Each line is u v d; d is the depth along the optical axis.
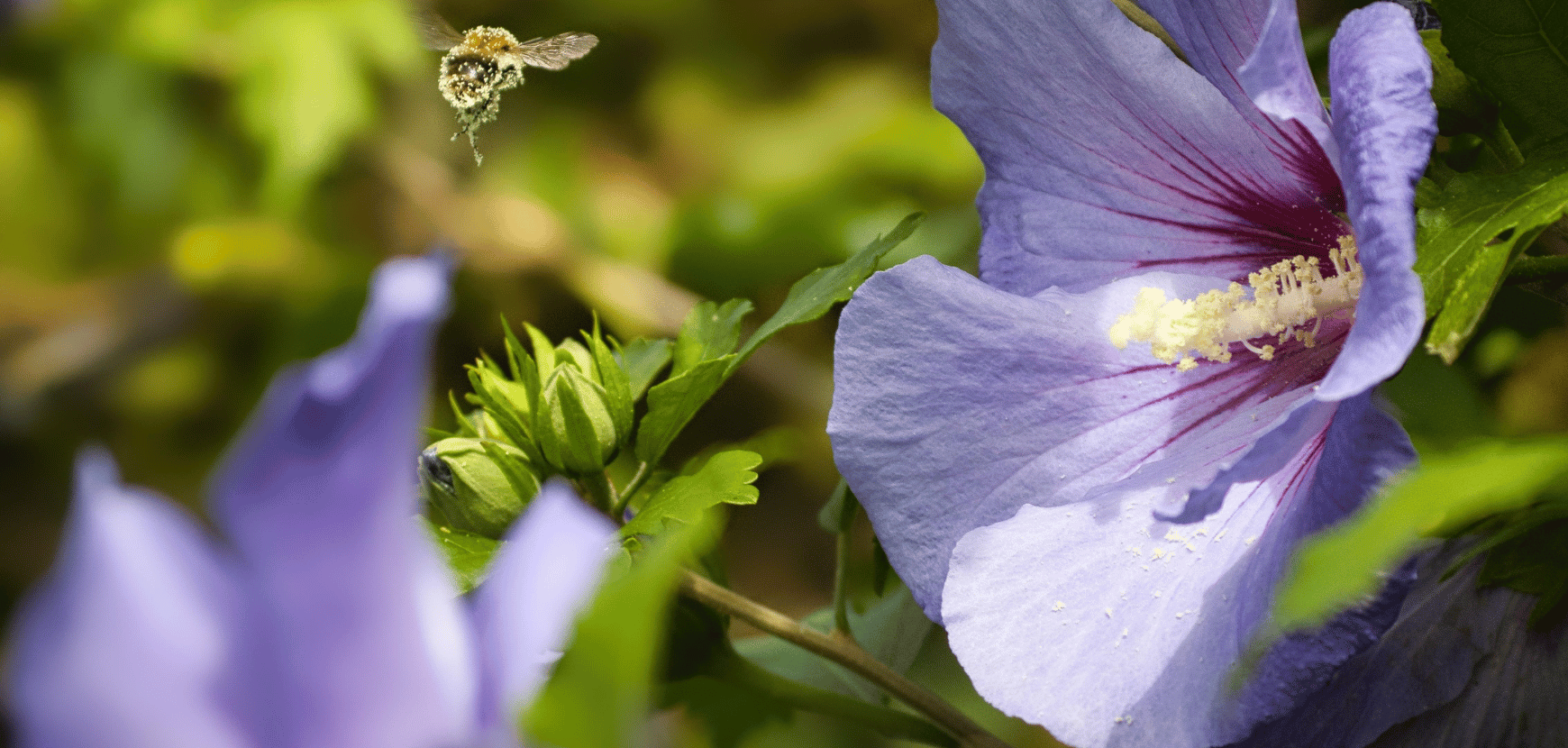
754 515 0.79
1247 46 0.39
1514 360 0.45
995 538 0.39
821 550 0.78
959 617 0.39
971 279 0.40
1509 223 0.37
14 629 0.26
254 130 0.78
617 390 0.41
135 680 0.26
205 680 0.26
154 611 0.26
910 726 0.42
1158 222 0.41
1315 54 0.44
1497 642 0.39
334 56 0.78
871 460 0.40
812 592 0.77
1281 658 0.37
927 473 0.40
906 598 0.45
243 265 0.80
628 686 0.30
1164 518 0.36
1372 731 0.38
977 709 0.52
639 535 0.40
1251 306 0.40
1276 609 0.37
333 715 0.27
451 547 0.40
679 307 0.80
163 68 0.80
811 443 0.79
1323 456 0.37
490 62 0.46
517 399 0.42
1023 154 0.41
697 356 0.43
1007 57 0.40
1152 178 0.41
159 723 0.26
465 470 0.40
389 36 0.80
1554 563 0.38
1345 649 0.36
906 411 0.40
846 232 0.78
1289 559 0.37
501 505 0.40
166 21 0.78
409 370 0.26
